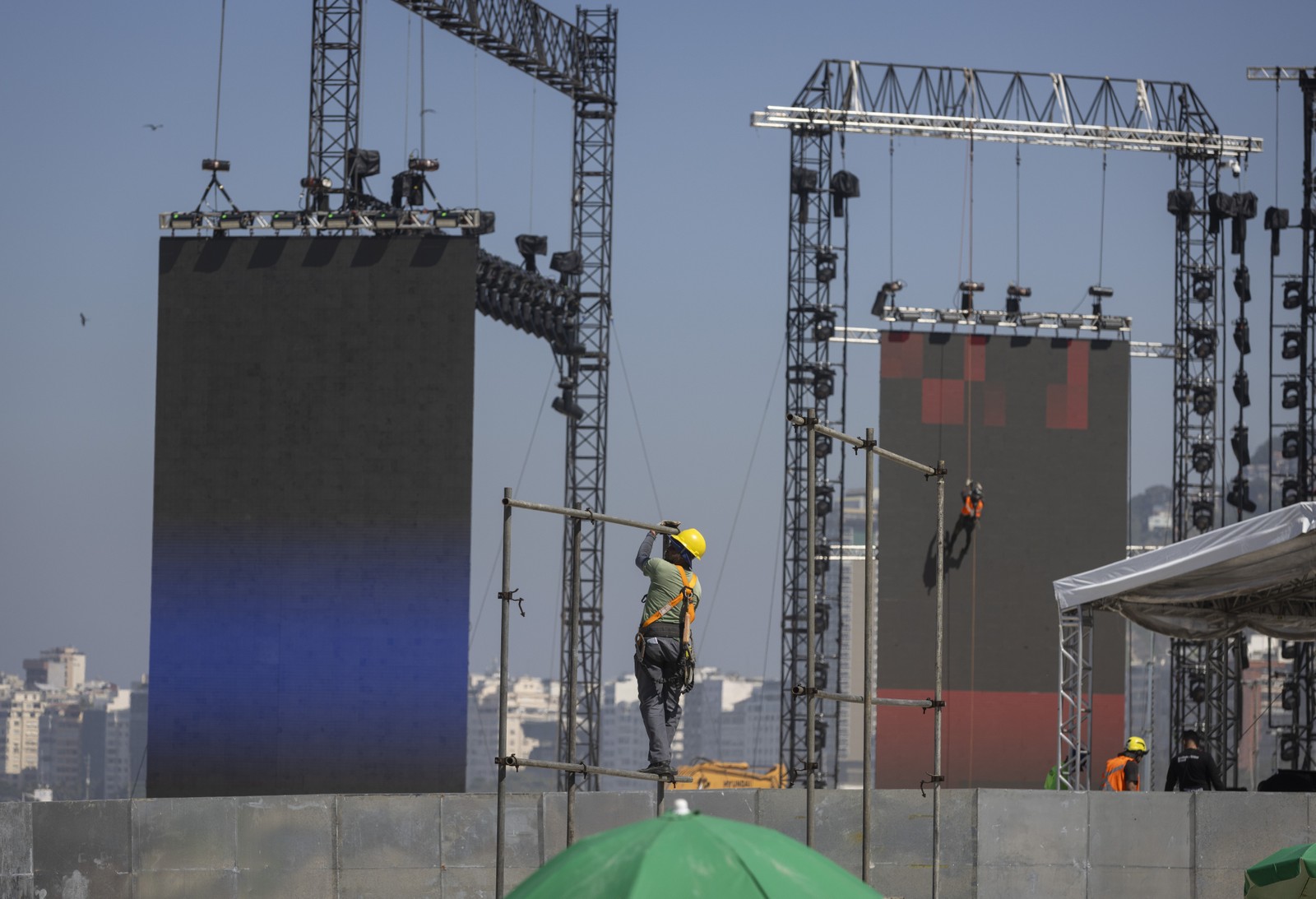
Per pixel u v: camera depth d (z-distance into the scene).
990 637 68.44
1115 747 68.19
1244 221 75.38
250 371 53.81
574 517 19.08
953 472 69.06
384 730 52.53
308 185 56.38
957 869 26.72
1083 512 69.25
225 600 53.25
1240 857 26.80
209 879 25.64
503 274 66.88
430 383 53.34
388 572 53.00
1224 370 76.38
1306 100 69.12
